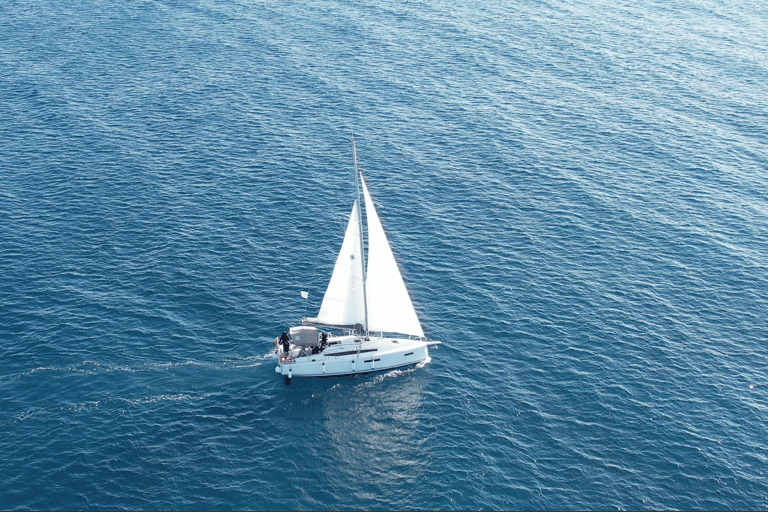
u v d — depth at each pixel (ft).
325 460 196.75
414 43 476.95
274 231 293.02
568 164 346.74
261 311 249.96
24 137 350.43
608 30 505.66
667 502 185.37
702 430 206.18
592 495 187.21
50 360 223.10
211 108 386.73
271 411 212.02
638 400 216.33
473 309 253.65
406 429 206.90
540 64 453.17
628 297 260.62
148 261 271.08
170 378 220.64
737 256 283.79
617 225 302.04
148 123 369.50
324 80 422.00
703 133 376.07
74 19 496.64
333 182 327.47
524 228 299.79
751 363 231.30
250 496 185.47
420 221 302.66
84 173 324.60
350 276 223.71
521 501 185.57
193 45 462.60
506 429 206.80
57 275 260.83
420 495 187.21
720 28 510.99
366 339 233.76
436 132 372.99
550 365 229.66
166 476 189.57
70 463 191.01
